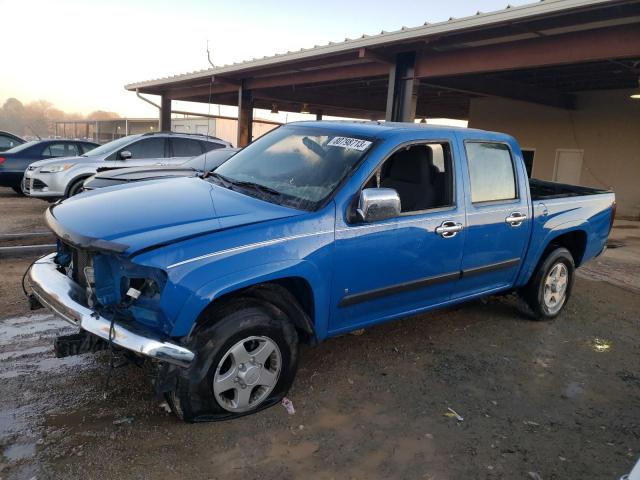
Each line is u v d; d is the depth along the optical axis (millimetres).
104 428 3242
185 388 3143
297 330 3799
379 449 3260
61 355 3180
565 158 18062
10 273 6105
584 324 5781
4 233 8555
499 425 3629
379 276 3928
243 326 3264
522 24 9430
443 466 3148
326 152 4121
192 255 3047
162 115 23734
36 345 4320
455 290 4656
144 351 2877
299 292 3652
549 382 4328
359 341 4875
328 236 3574
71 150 14469
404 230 3988
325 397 3820
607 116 16812
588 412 3887
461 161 4473
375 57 11844
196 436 3225
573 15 8820
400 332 5168
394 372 4293
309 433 3357
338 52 12453
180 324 3008
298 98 20906
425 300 4438
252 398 3473
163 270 2947
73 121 57812
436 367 4441
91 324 3047
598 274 8094
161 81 20453
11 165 13594
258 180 4133
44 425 3236
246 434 3287
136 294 3041
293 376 3641
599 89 16766
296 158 4230
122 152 10609
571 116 17719
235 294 3365
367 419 3580
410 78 12109
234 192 3930
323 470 3025
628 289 7293
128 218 3301
